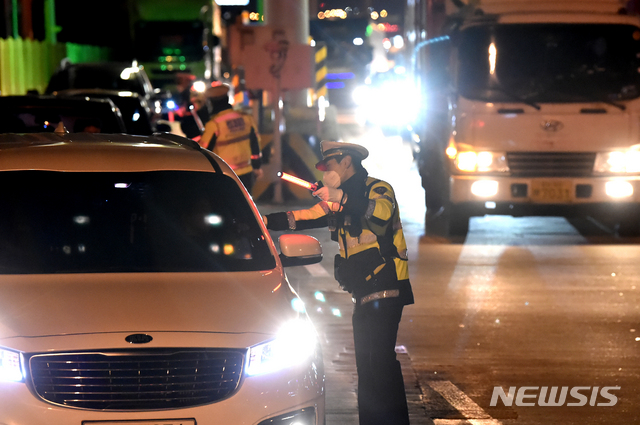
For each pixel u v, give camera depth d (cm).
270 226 1446
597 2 3319
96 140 1620
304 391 1167
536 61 3266
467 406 1619
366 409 1409
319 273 2769
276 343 1163
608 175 3266
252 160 3016
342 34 9256
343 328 2134
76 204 1404
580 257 3050
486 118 3259
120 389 1097
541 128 3250
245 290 1253
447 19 3581
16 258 1306
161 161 1508
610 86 3262
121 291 1210
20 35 7612
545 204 3269
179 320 1148
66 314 1140
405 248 1422
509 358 1909
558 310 2320
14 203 1394
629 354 1945
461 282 2647
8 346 1089
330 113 5212
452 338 2058
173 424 1097
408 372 1800
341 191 1351
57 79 6738
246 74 4262
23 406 1072
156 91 6962
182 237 1381
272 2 5553
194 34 8894
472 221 3900
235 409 1117
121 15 9156
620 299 2447
